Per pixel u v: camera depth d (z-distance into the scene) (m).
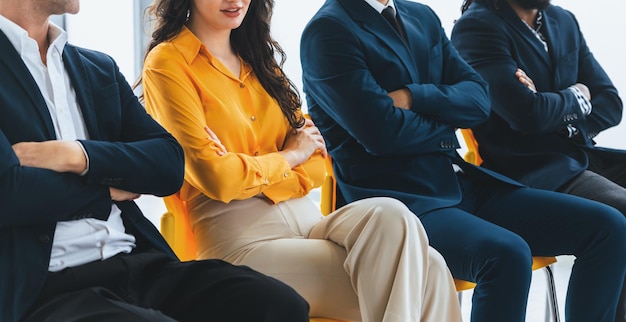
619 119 3.65
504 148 3.44
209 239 2.57
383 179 3.02
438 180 3.06
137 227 2.23
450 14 4.77
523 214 3.10
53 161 2.00
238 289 2.10
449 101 3.04
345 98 2.93
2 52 2.04
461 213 2.90
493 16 3.47
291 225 2.62
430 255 2.49
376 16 3.06
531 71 3.49
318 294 2.47
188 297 2.13
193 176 2.51
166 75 2.54
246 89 2.71
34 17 2.09
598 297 3.03
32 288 1.95
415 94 2.99
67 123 2.14
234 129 2.62
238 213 2.57
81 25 5.78
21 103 2.04
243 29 2.75
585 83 3.66
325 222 2.56
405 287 2.34
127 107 2.30
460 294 3.34
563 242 3.05
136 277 2.12
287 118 2.77
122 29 5.79
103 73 2.27
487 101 3.16
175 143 2.26
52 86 2.12
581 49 3.68
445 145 3.07
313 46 3.00
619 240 2.99
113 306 1.92
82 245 2.08
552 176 3.38
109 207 2.08
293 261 2.48
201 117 2.54
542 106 3.35
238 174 2.49
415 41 3.15
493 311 2.68
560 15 3.64
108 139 2.24
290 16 5.18
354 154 3.04
